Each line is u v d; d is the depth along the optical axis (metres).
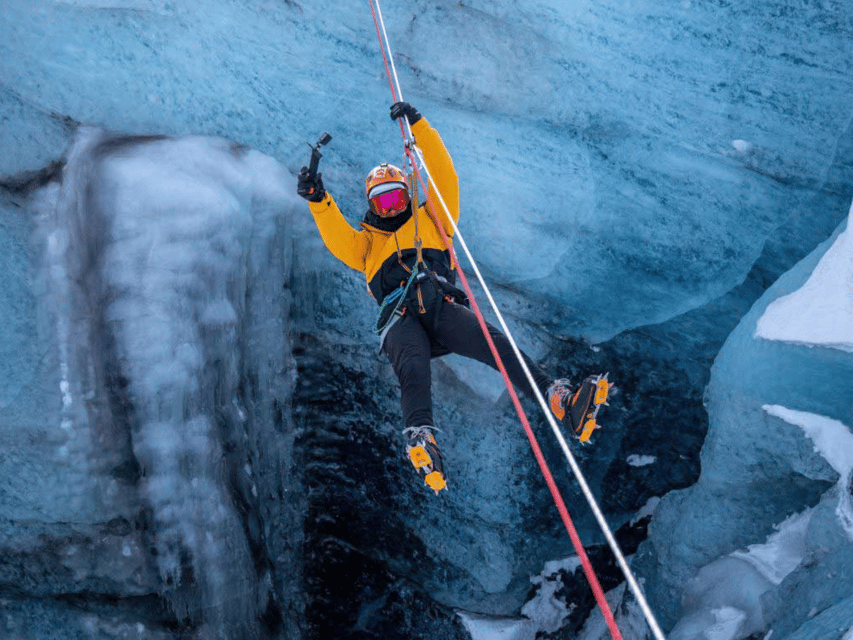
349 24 4.21
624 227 4.50
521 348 4.65
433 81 4.31
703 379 4.86
